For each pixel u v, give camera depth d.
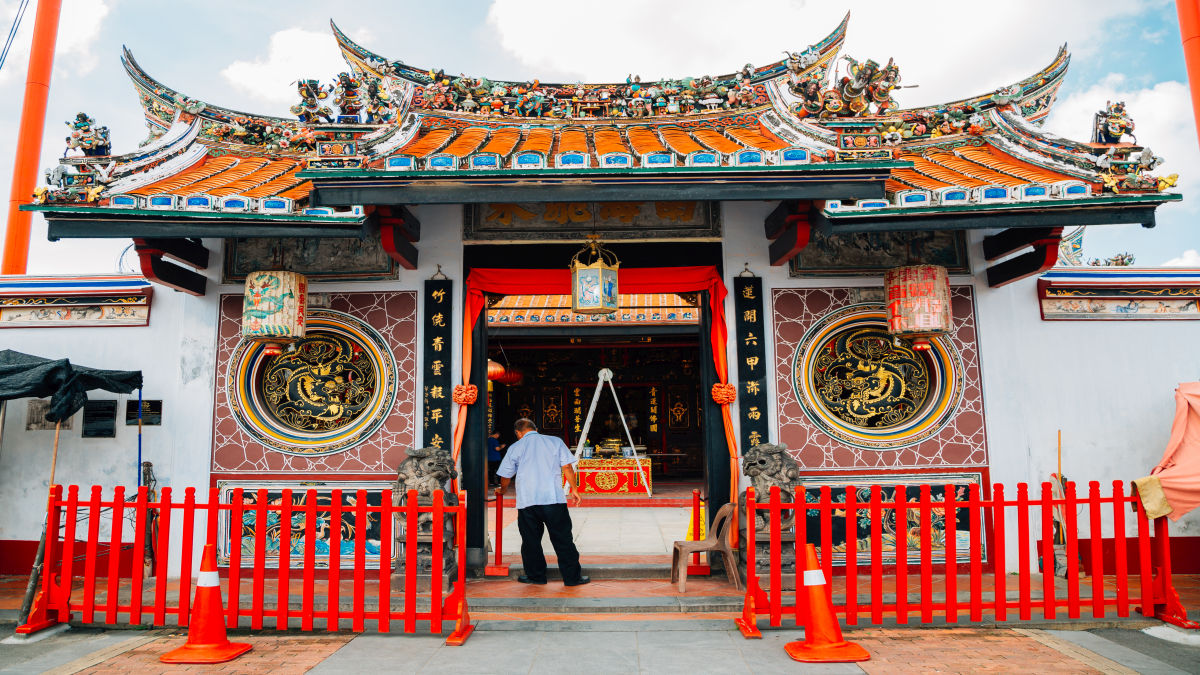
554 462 6.84
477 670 4.59
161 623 5.30
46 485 7.51
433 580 5.23
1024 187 6.02
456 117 7.83
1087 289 7.54
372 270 7.39
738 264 7.40
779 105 6.57
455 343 7.28
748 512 5.45
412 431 7.18
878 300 7.34
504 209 7.47
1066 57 7.80
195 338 7.38
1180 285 7.56
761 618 5.60
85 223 5.99
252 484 7.18
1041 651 4.91
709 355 7.41
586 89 7.98
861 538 7.08
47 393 6.41
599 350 20.48
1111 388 7.44
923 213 6.04
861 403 7.39
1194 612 5.71
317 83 6.18
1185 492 5.41
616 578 7.02
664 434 20.19
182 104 7.61
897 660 4.74
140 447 7.27
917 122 7.97
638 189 5.83
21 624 5.32
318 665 4.68
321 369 7.48
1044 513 5.38
